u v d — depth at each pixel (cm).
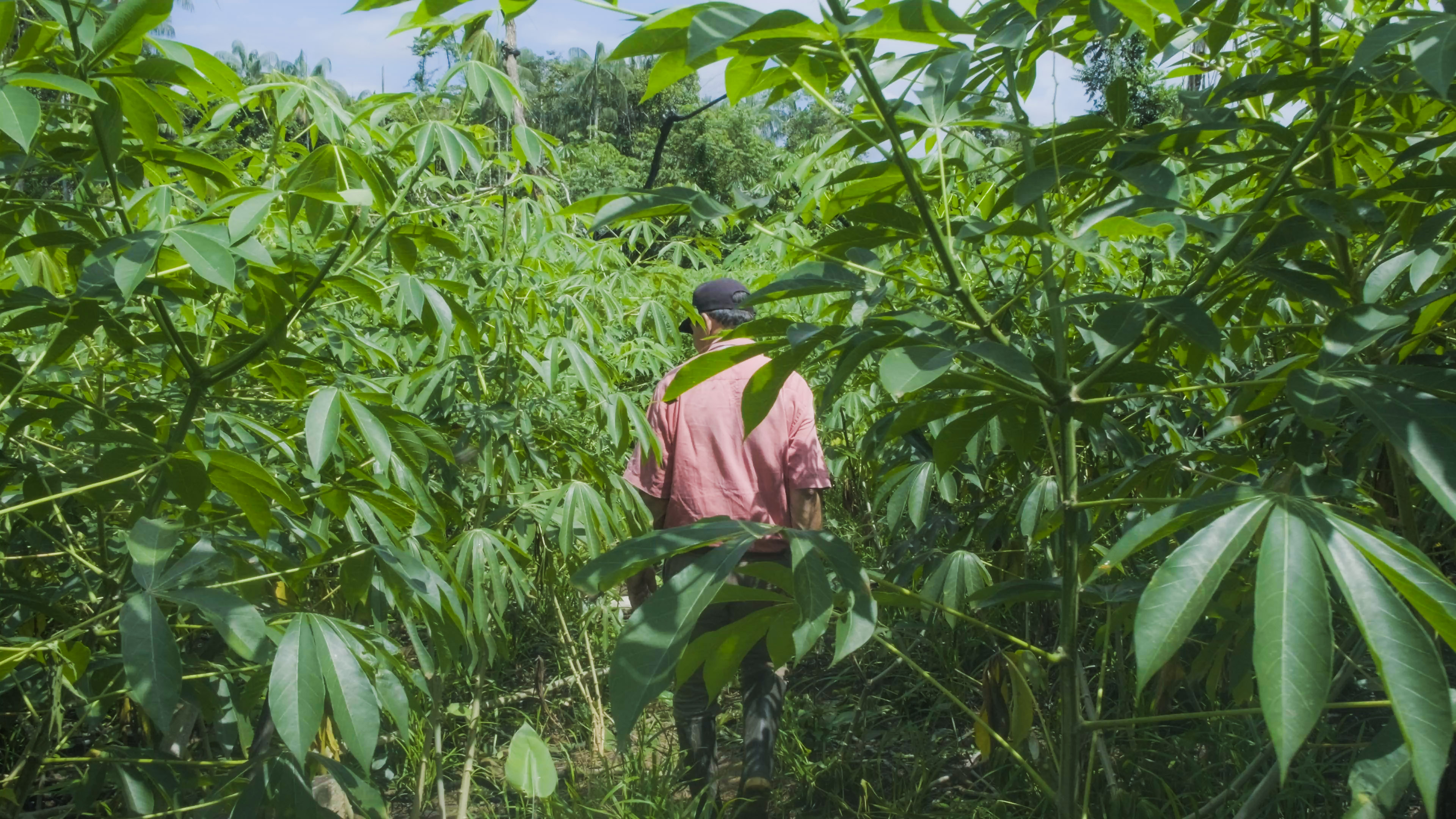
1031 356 239
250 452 183
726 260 434
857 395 366
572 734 330
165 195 179
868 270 127
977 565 230
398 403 234
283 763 147
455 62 171
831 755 302
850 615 113
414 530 194
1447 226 156
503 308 254
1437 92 97
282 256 162
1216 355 120
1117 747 268
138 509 166
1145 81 184
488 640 236
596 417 279
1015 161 157
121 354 186
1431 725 81
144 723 211
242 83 156
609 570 112
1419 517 215
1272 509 98
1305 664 85
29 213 157
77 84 117
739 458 258
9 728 238
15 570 191
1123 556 105
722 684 129
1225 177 165
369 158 175
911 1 96
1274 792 217
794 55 111
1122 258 300
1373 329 119
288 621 161
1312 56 160
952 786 282
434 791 290
